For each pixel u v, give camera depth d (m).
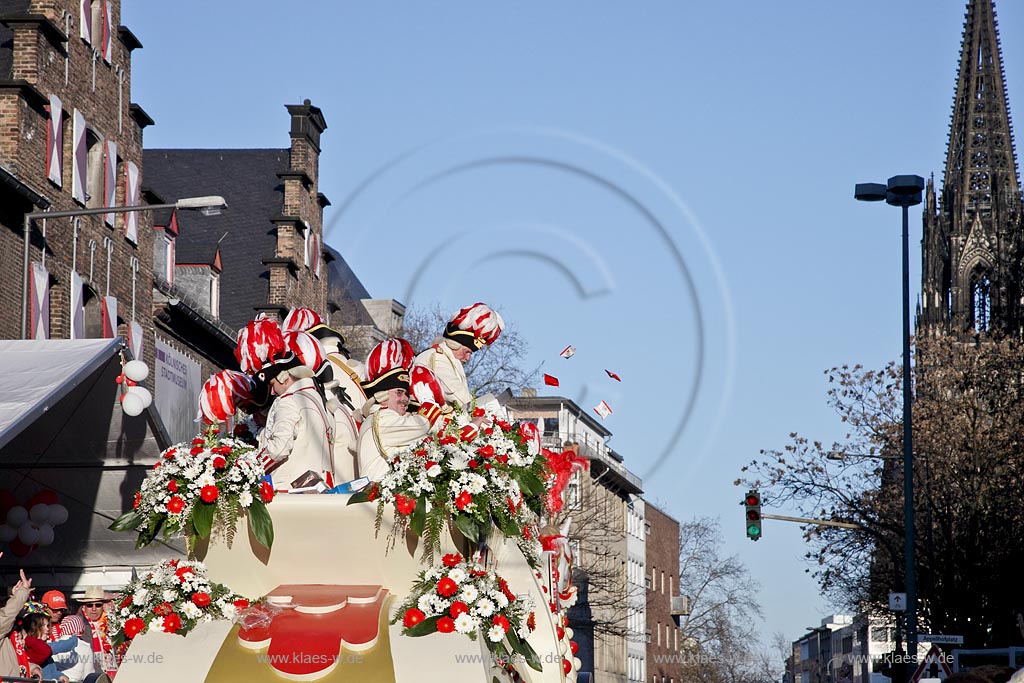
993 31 109.19
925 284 96.75
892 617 51.81
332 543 6.97
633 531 79.06
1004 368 47.62
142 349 38.44
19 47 31.20
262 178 55.16
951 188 98.12
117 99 36.84
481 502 7.05
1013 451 45.00
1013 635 40.19
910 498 32.12
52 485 17.53
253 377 8.66
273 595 6.74
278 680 6.23
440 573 6.67
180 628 6.51
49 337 32.00
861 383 48.16
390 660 6.29
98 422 16.59
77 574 18.30
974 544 43.97
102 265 35.47
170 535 6.99
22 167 30.20
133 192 37.88
